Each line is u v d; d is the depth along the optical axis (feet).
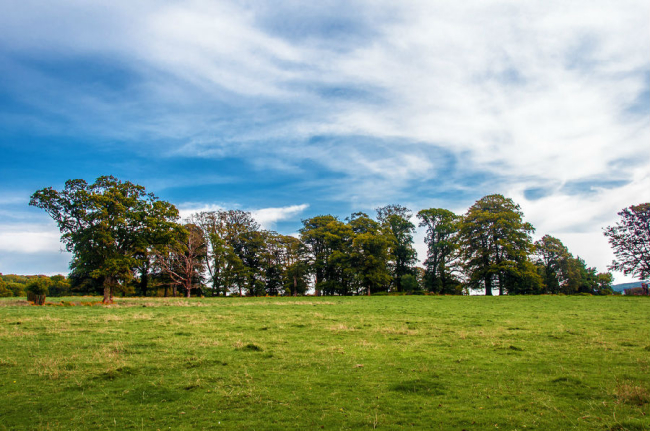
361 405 28.07
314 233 244.83
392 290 242.78
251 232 245.86
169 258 207.92
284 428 24.22
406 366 38.83
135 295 246.47
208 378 35.04
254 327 67.05
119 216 138.72
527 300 137.69
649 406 26.63
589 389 30.76
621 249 180.14
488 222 182.19
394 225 245.86
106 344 49.60
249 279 234.38
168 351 45.96
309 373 36.55
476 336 56.85
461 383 32.99
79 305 126.41
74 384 33.14
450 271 223.71
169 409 27.66
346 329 63.98
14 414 26.76
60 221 136.15
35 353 44.09
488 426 24.06
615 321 74.18
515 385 32.27
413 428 23.91
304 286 252.62
